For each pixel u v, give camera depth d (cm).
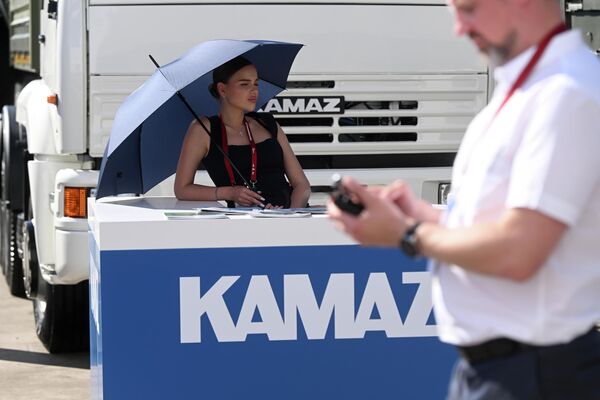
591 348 327
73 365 938
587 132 306
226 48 716
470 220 327
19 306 1169
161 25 878
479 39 328
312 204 912
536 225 305
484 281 325
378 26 904
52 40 923
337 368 538
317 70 897
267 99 802
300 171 761
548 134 307
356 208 328
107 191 707
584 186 307
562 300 318
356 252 532
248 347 531
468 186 330
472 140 335
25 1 1194
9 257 1216
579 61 319
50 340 970
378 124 916
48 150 911
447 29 914
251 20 887
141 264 522
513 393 325
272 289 529
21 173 1104
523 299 321
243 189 695
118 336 523
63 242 880
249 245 526
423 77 913
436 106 919
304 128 905
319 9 895
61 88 874
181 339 527
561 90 309
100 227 518
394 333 539
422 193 920
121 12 875
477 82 922
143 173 729
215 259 525
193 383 529
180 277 524
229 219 524
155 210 586
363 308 536
